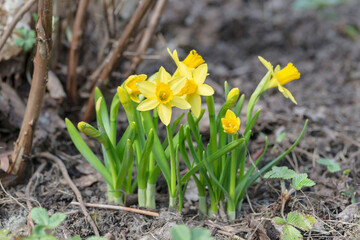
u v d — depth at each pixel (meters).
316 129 3.26
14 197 2.33
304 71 4.64
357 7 6.11
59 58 3.36
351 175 2.72
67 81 3.02
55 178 2.54
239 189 2.17
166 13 5.28
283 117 3.40
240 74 4.44
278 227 2.09
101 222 2.16
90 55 3.56
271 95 4.00
